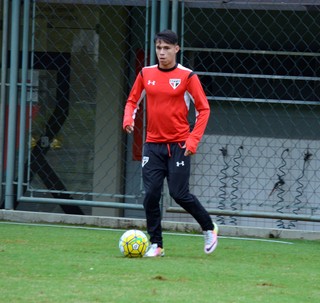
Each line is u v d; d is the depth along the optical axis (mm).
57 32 43156
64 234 32906
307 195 41906
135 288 21219
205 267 25328
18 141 39812
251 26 41156
